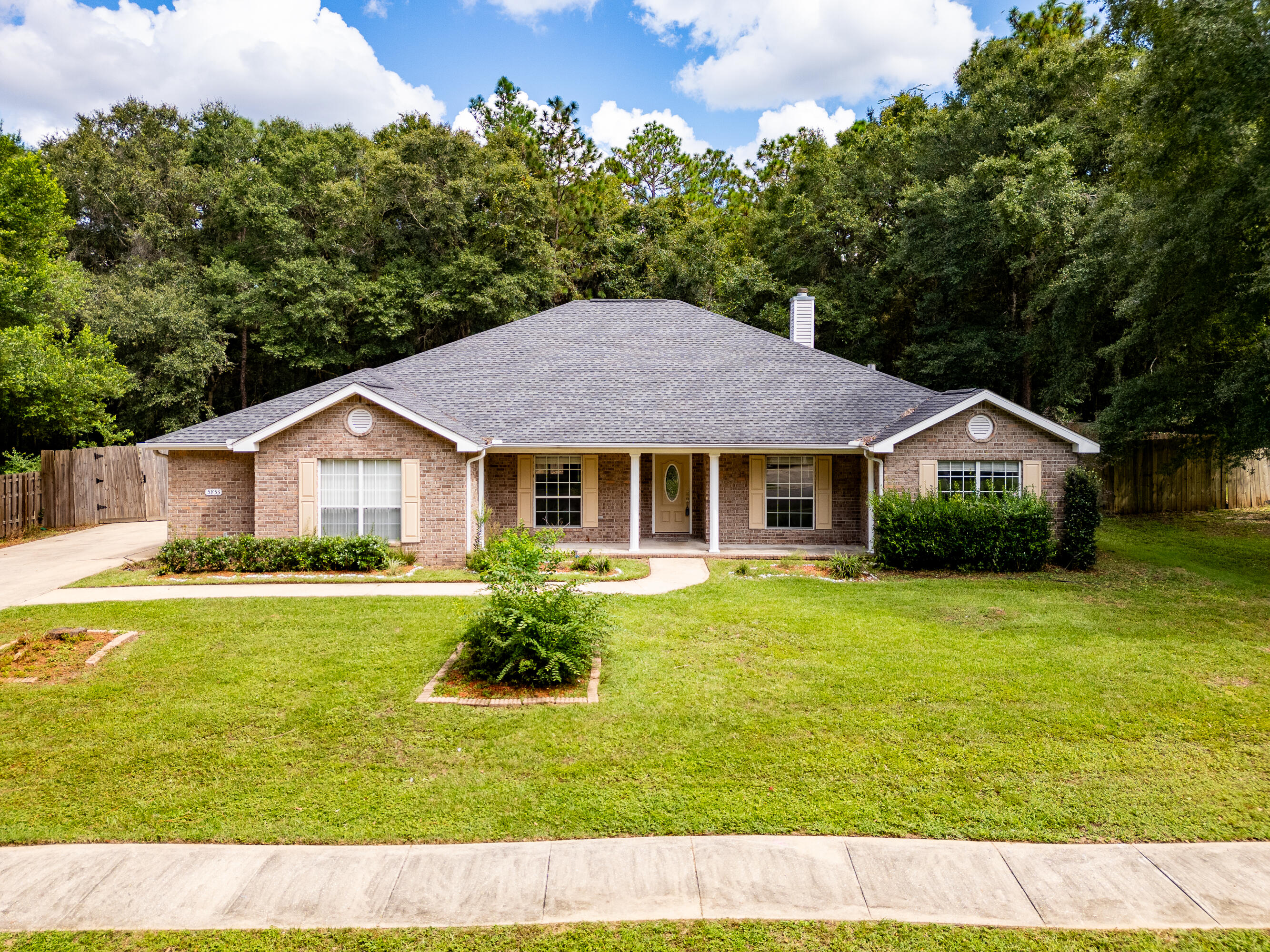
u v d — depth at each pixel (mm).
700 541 19609
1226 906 4848
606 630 9289
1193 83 14578
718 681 8711
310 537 15195
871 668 9195
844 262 35781
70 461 23297
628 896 4895
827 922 4652
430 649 9734
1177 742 7250
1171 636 10734
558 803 6012
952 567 15539
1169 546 18438
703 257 40375
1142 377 18219
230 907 4770
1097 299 22016
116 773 6508
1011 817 5859
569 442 17391
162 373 30656
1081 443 15953
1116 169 19203
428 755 6836
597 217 43531
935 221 29188
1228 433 17016
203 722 7504
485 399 19141
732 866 5230
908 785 6344
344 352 34688
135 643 9914
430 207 34562
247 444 15320
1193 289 15766
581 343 21734
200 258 37906
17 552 17969
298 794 6156
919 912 4766
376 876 5094
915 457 16484
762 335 22219
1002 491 16031
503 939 4473
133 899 4844
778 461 19344
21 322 24453
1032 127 27172
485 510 17359
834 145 40656
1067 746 7117
